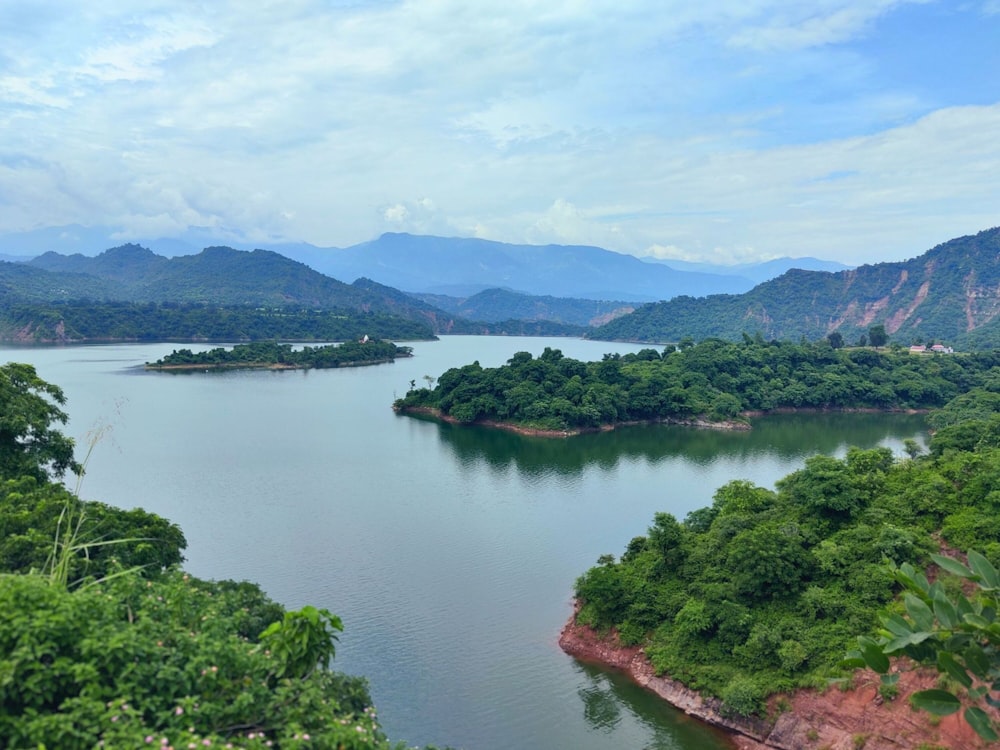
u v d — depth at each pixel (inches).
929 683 1245.7
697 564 1801.2
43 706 550.3
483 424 5275.6
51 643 557.3
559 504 3019.2
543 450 4343.0
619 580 1833.2
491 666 1664.6
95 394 5935.0
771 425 5516.7
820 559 1619.1
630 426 5378.9
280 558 2279.8
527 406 5147.6
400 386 7244.1
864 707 1302.9
